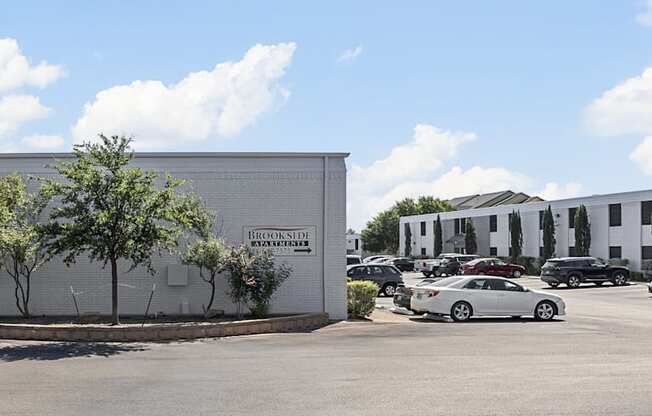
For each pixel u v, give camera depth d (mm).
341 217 20828
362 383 10758
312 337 16984
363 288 21562
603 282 45562
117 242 16766
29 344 15844
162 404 9281
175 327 16828
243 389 10297
